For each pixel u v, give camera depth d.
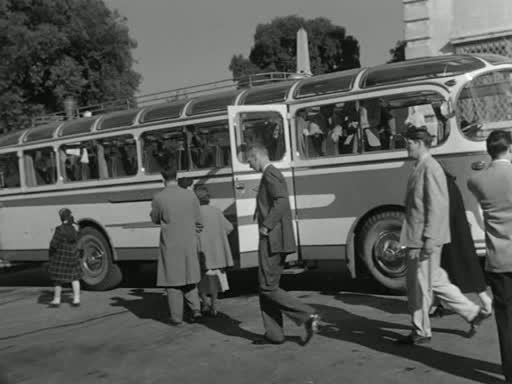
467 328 6.62
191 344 7.20
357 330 6.98
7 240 13.16
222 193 9.88
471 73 7.98
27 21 23.86
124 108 12.40
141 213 11.02
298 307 6.49
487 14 13.99
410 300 6.11
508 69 8.07
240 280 11.14
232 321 8.10
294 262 9.34
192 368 6.32
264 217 6.57
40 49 23.23
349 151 8.77
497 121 7.98
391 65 8.64
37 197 12.59
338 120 8.85
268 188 6.47
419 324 6.11
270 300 6.59
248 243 8.95
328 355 6.23
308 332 6.53
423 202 5.77
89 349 7.49
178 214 8.00
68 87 24.55
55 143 12.26
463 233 6.06
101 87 26.22
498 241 4.88
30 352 7.58
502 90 8.11
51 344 7.89
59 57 24.69
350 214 8.74
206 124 10.09
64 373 6.62
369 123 8.59
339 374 5.67
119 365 6.71
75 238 10.37
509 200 4.84
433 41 14.70
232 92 10.16
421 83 8.16
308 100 9.06
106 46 26.00
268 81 10.49
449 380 5.27
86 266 11.92
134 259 11.20
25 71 23.91
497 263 4.88
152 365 6.58
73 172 12.09
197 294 8.22
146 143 10.93
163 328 8.13
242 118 9.04
